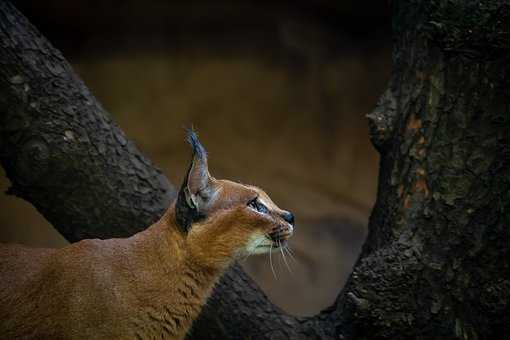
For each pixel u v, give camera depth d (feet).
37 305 28.63
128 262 29.19
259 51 68.69
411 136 33.60
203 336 34.19
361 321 31.94
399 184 33.76
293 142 67.97
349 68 69.10
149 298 28.89
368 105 68.80
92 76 66.54
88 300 28.14
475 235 31.65
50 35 66.49
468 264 31.76
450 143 32.37
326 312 35.88
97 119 34.19
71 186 33.40
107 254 29.35
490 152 31.60
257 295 35.12
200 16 67.67
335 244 65.31
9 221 62.80
